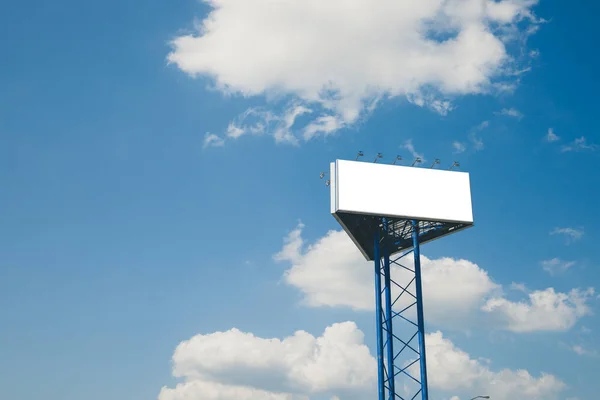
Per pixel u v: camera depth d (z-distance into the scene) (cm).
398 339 8156
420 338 8012
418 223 8781
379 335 8000
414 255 8538
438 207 8569
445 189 8681
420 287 8325
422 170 8712
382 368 7812
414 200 8531
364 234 9019
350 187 8406
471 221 8575
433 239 9012
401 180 8588
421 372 7838
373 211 8344
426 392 7700
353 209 8294
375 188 8469
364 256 9425
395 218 8506
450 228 8788
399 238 9162
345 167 8494
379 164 8606
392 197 8475
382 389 7712
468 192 8731
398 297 8344
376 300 8169
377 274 8312
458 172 8800
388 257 8612
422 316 8131
